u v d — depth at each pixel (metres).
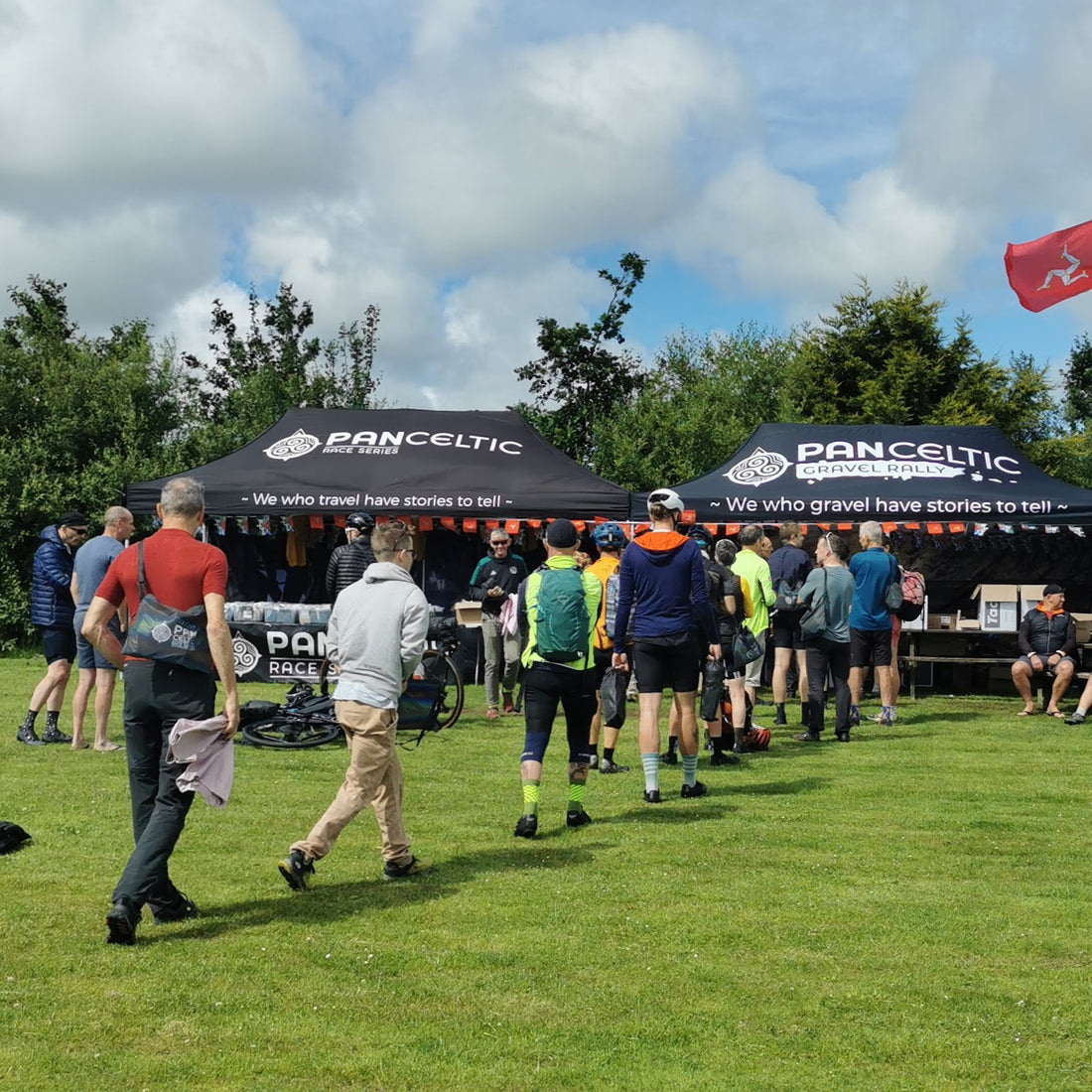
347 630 5.62
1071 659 12.48
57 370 24.38
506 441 16.33
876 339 34.38
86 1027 3.85
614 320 29.19
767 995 4.19
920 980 4.35
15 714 11.80
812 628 10.44
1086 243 14.40
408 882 5.66
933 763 9.25
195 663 4.87
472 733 11.02
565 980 4.33
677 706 7.80
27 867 5.90
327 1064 3.59
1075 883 5.71
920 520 14.83
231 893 5.44
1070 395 41.50
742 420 31.50
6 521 21.69
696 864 6.02
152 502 15.27
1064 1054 3.69
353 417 16.88
